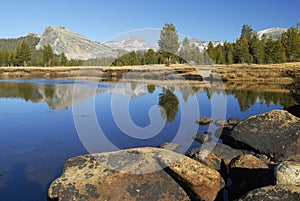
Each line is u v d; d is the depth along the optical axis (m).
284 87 34.56
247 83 39.34
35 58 80.75
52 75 56.16
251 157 7.37
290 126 8.88
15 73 58.09
